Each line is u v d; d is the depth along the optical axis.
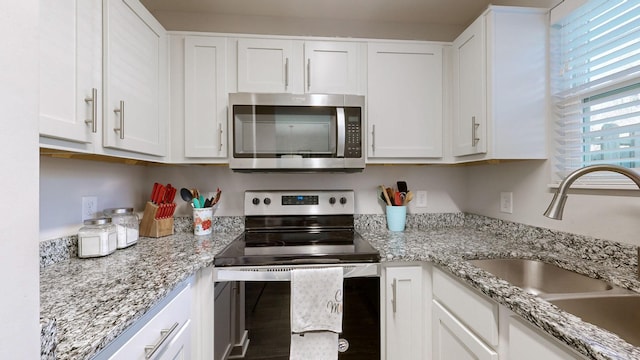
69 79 0.81
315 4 1.62
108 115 0.96
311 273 1.09
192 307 1.08
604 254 1.01
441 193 1.84
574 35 1.17
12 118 0.34
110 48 0.97
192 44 1.46
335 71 1.50
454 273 0.99
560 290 1.06
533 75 1.26
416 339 1.19
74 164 1.16
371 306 1.16
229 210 1.74
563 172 1.19
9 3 0.34
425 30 1.83
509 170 1.50
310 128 1.44
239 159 1.41
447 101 1.56
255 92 1.45
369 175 1.81
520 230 1.40
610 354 0.49
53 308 0.66
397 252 1.19
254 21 1.74
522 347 0.72
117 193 1.45
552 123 1.24
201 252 1.19
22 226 0.35
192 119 1.46
